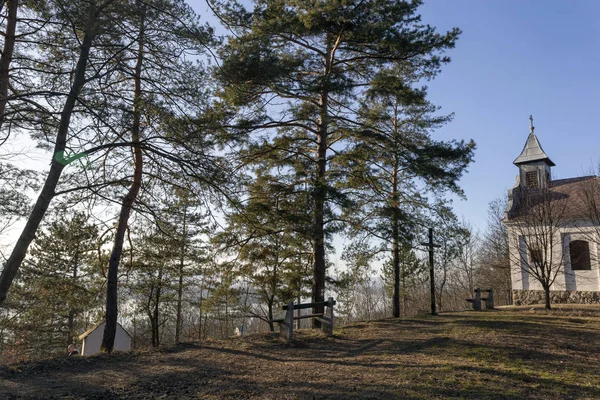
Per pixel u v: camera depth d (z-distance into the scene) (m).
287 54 13.93
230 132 11.80
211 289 19.67
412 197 15.92
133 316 24.00
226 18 11.95
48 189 7.48
